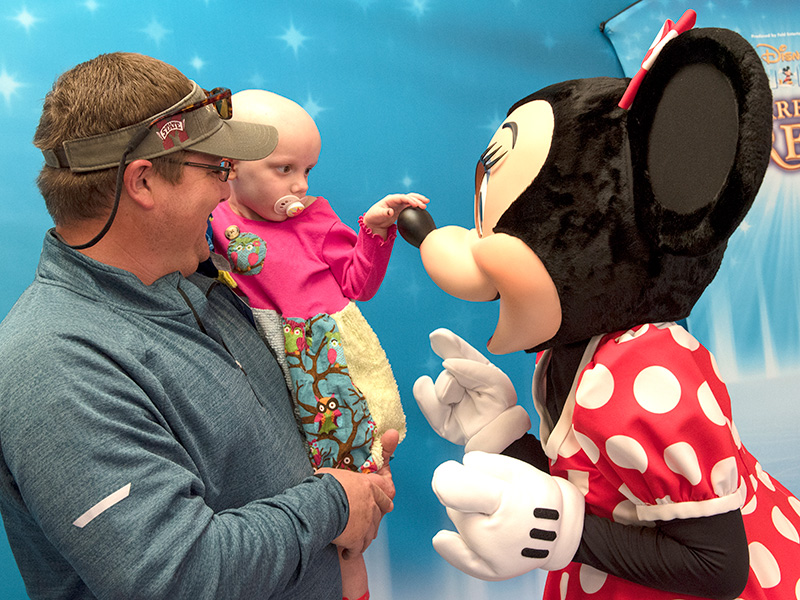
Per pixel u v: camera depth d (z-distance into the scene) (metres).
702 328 1.84
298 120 1.32
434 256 1.17
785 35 1.87
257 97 1.33
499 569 1.03
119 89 0.93
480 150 1.89
